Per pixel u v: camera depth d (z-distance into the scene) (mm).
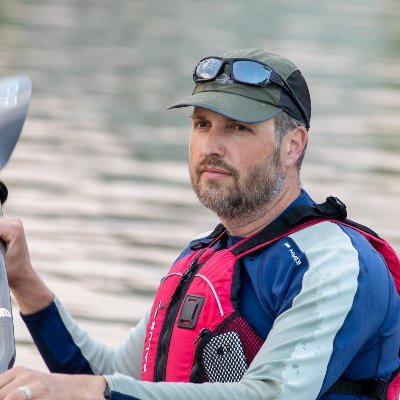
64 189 23844
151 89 38562
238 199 7625
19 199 22719
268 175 7637
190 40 49594
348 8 61312
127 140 29812
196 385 6719
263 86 7590
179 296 7844
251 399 6754
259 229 7770
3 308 7176
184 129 31984
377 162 27781
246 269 7578
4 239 8102
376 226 21703
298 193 7887
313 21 55750
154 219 21625
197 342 7500
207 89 7719
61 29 50625
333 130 31656
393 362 7742
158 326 7914
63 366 8586
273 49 47062
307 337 7012
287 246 7492
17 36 47844
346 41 49688
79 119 32438
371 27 54531
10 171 25234
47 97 35750
